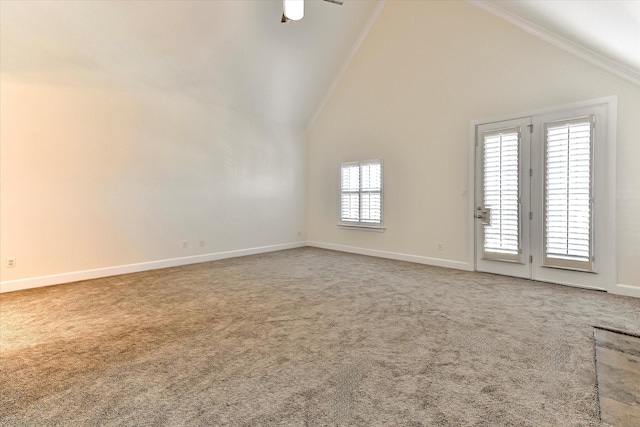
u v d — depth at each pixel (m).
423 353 2.20
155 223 5.04
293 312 3.03
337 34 5.68
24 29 3.63
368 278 4.30
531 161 4.05
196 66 4.96
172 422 1.53
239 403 1.67
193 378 1.91
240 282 4.14
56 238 4.16
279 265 5.21
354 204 6.27
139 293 3.69
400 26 5.38
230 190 5.96
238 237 6.09
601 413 1.59
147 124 4.93
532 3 3.27
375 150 5.88
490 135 4.37
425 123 5.14
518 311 2.99
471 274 4.47
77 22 3.82
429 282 4.06
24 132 3.92
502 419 1.53
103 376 1.94
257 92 5.92
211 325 2.73
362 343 2.36
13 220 3.88
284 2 3.14
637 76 3.29
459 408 1.61
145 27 4.18
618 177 3.46
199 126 5.52
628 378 1.92
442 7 4.84
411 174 5.35
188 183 5.40
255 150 6.34
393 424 1.50
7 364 2.09
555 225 3.84
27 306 3.26
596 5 2.45
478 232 4.58
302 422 1.52
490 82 4.40
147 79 4.83
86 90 4.35
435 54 4.97
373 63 5.83
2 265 3.81
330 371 1.98
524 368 1.99
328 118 6.73
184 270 4.88
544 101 3.94
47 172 4.09
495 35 4.34
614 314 2.89
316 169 7.04
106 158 4.55
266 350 2.26
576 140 3.66
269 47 5.25
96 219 4.47
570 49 3.71
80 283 4.16
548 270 3.97
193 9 4.25
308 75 6.10
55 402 1.69
